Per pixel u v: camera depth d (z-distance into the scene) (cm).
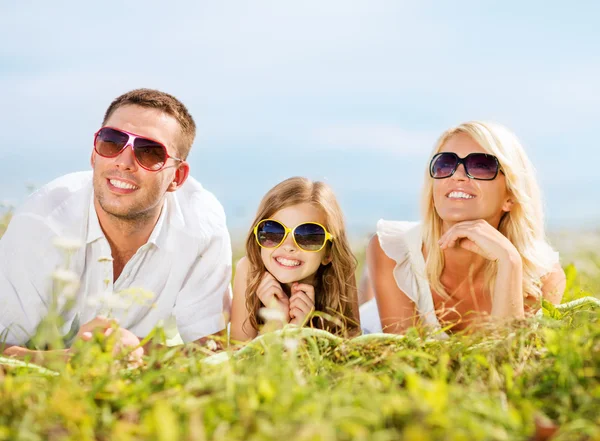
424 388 183
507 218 355
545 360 228
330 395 193
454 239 334
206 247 361
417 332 262
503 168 341
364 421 170
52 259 324
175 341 337
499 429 171
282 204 366
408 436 157
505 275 319
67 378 200
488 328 254
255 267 374
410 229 383
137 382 214
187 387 197
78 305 335
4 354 289
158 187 332
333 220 372
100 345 237
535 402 198
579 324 280
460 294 367
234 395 186
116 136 321
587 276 484
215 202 380
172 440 157
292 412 171
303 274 365
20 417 183
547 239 398
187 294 357
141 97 336
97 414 188
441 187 345
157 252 345
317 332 258
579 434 176
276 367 204
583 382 203
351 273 381
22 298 324
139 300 263
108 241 339
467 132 345
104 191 322
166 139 334
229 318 387
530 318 253
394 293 382
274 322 269
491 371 215
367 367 237
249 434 167
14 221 329
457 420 168
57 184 340
